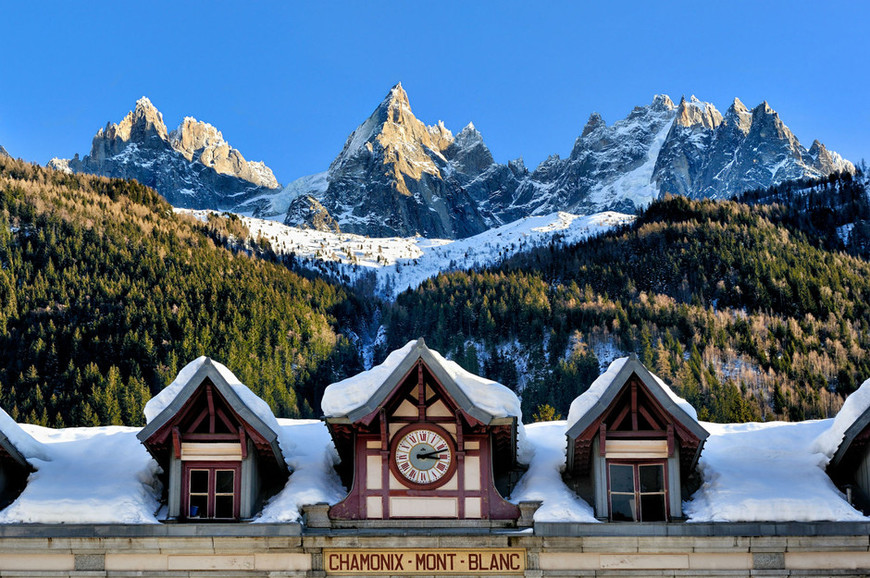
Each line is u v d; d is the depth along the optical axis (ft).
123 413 533.14
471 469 94.02
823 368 621.72
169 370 595.06
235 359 636.48
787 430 104.88
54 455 102.32
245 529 91.20
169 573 91.71
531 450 103.50
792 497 90.94
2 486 96.43
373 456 94.84
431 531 91.66
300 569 91.76
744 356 635.25
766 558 89.61
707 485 95.55
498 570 91.81
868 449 92.99
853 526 88.33
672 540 89.76
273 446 94.17
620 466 94.17
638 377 92.89
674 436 92.53
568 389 618.44
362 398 94.22
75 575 91.66
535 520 90.84
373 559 92.17
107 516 92.12
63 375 566.77
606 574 90.38
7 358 584.81
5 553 91.91
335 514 93.71
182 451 94.68
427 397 95.50
